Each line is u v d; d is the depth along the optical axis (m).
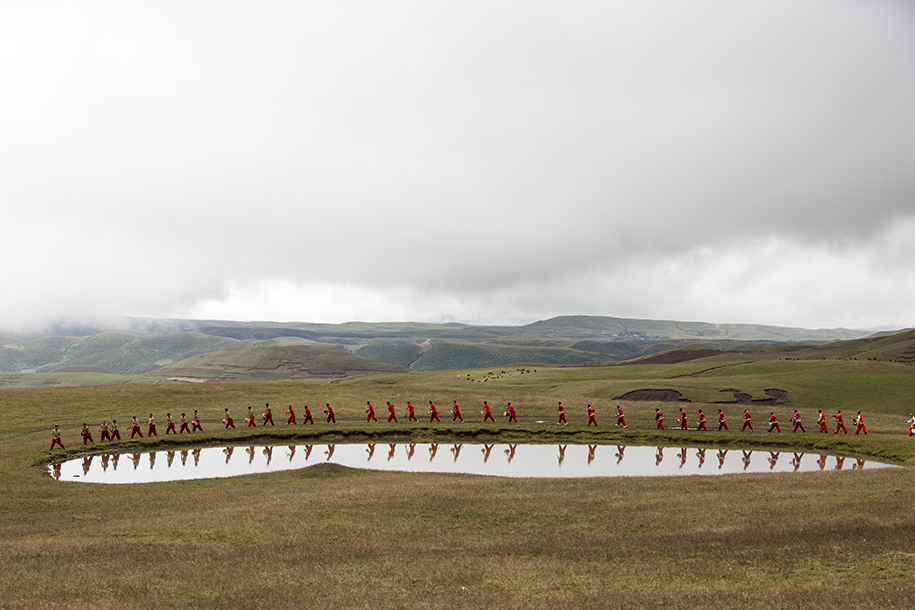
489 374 160.25
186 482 39.41
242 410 72.19
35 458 47.69
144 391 82.56
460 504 29.09
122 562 19.98
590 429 62.25
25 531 25.72
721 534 22.59
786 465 46.28
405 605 15.64
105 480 41.53
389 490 32.78
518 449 54.31
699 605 15.16
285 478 40.53
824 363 129.25
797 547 20.61
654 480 35.34
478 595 16.69
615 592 16.58
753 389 97.31
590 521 25.84
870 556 19.31
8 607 15.42
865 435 56.03
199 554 21.08
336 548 22.20
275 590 17.30
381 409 73.56
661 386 101.12
